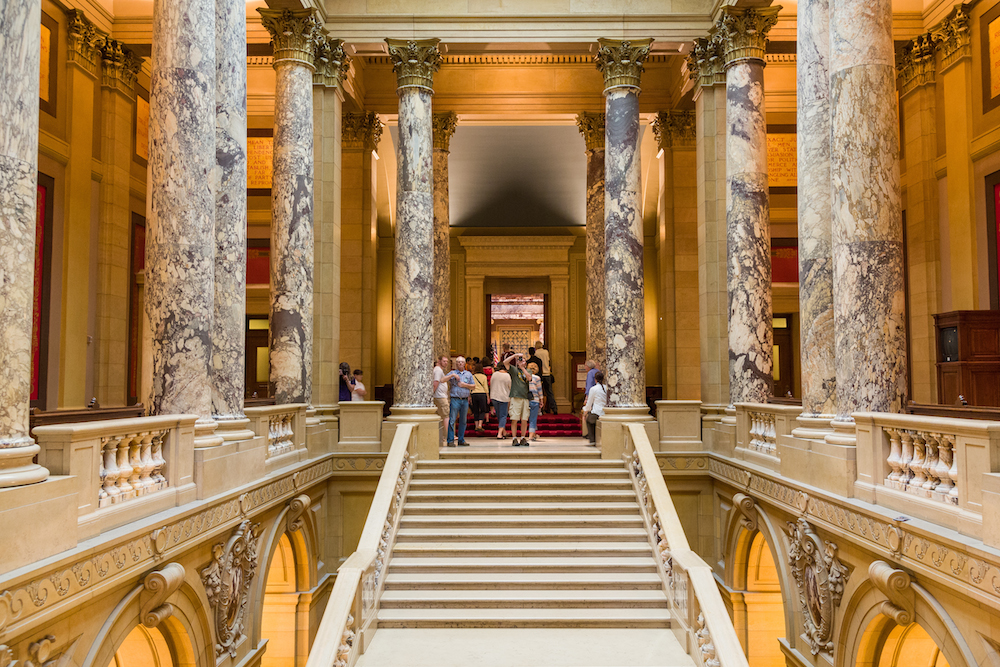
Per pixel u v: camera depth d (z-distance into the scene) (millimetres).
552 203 22797
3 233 4766
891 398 7738
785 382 19578
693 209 16703
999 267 12195
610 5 12961
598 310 16812
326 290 12805
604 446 12141
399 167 12773
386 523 9430
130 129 14539
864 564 7055
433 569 9266
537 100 16812
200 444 7336
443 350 17000
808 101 9258
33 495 4531
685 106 16781
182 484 6785
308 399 11812
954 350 11656
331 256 12828
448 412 13828
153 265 7594
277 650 10961
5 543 4250
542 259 22500
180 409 7469
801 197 9352
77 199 12961
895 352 7797
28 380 4883
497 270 22500
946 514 5789
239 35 9141
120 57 13938
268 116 18031
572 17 12914
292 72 11836
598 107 16797
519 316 27766
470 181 22062
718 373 12570
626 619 8359
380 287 21828
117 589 5590
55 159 12500
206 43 7852
